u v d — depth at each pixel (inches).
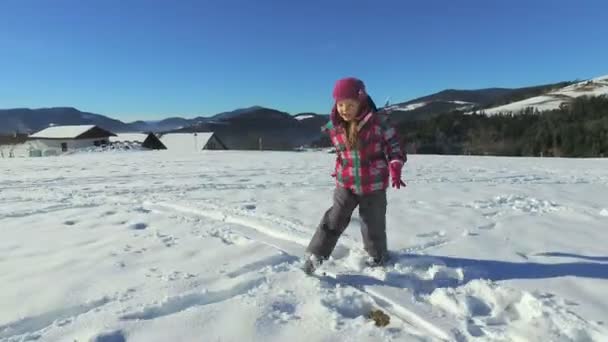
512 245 156.8
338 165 133.9
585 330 94.4
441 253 148.2
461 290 116.5
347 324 102.3
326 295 115.1
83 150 1489.9
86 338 95.5
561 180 361.4
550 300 109.8
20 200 277.0
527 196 263.1
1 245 168.2
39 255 154.4
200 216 217.3
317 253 129.6
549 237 166.9
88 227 194.9
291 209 220.4
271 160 654.5
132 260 145.5
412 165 519.5
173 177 406.0
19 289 122.3
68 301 114.1
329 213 131.4
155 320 103.3
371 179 127.6
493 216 203.6
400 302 111.0
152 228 190.5
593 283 121.0
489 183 333.4
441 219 196.5
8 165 629.9
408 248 154.0
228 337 97.0
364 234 134.0
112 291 119.7
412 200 248.2
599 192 286.5
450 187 306.3
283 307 110.3
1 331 101.3
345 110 123.4
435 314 105.0
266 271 132.3
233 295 119.7
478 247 154.1
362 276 128.1
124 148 1520.7
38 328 104.9
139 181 377.7
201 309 108.2
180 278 128.0
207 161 640.4
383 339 96.0
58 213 229.8
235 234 175.2
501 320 102.8
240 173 435.5
